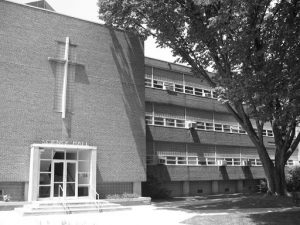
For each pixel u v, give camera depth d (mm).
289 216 19203
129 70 29297
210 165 37969
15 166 23234
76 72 26516
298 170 42188
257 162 43156
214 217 19172
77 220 18656
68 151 25578
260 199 25500
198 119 38188
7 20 24125
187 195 35969
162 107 35156
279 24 19703
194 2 20578
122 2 24297
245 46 19906
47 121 24781
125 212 22344
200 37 22391
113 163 27203
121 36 29344
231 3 19219
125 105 28562
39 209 21500
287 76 18094
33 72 24688
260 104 18797
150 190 31141
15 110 23656
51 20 25953
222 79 20594
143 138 29188
